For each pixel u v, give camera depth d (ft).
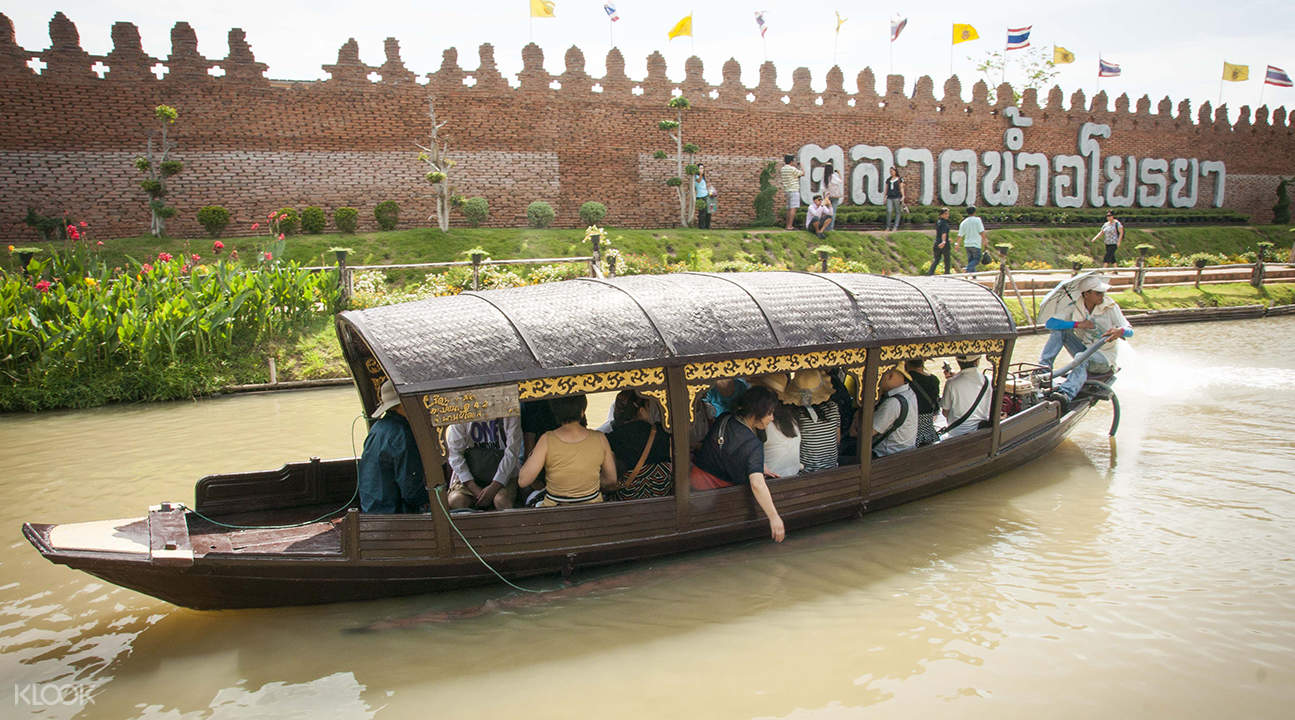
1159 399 37.32
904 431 22.54
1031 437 26.43
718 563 19.33
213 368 41.78
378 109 76.84
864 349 20.29
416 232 70.64
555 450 17.72
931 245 86.43
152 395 39.55
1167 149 112.78
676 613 16.96
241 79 72.13
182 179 70.95
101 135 68.54
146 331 40.01
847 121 95.61
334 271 49.98
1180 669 14.66
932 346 21.85
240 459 28.94
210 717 13.43
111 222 69.15
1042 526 21.72
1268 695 13.83
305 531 17.84
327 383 42.98
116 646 15.72
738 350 18.34
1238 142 118.01
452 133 79.82
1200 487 24.76
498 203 81.92
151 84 69.67
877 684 14.32
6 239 66.23
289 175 74.23
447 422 15.92
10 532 21.80
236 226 72.79
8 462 28.58
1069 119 107.04
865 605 17.28
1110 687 14.12
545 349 16.63
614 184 86.02
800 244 81.10
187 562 14.61
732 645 15.67
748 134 91.15
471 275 55.93
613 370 16.98
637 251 73.20
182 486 25.76
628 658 15.24
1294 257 88.28
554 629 16.29
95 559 14.20
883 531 21.39
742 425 19.38
